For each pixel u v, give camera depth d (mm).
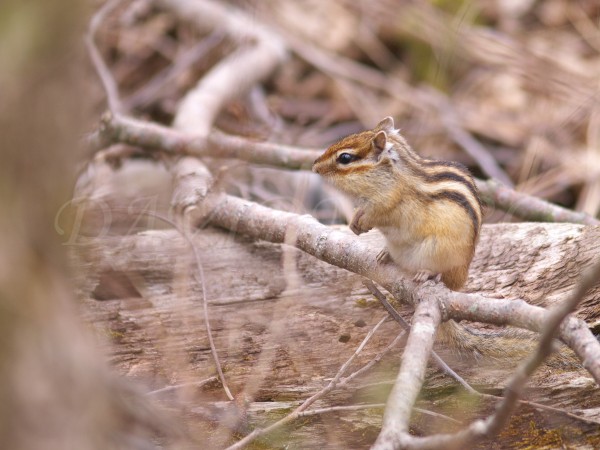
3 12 5238
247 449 8211
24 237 5422
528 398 8719
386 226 9742
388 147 9766
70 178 5766
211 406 8844
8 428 5438
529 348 9547
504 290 10469
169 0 21359
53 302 5637
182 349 9953
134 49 20906
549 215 13883
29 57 5312
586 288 5867
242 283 11133
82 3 5629
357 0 22109
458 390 9039
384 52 21453
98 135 15188
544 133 18672
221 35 20375
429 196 9469
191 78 20062
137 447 6516
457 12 21312
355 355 8938
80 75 5770
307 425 8547
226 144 14641
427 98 19766
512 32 21734
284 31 21375
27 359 5445
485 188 14469
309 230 10469
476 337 9719
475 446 7926
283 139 18328
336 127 19469
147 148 15094
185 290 10523
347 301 10742
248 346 10070
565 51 20828
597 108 18688
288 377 9547
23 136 5371
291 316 10500
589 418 8188
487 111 19797
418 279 8914
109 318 10422
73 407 5695
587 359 7230
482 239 11336
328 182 10234
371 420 8609
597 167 17328
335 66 20641
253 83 19156
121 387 6523
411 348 7523
